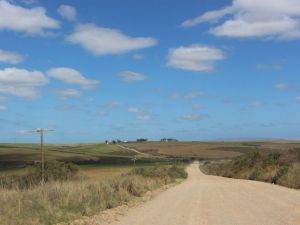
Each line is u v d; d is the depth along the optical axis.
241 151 178.12
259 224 15.99
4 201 17.62
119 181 31.22
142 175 51.75
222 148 191.25
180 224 16.55
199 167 138.50
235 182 48.62
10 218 15.55
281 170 44.53
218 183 47.16
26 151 127.25
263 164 59.41
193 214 19.48
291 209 20.05
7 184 29.39
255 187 36.88
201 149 191.50
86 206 20.02
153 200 27.56
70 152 152.00
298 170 39.59
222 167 92.69
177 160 158.88
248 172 65.31
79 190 23.05
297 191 30.86
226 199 26.48
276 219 17.06
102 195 23.89
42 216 16.75
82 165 111.94
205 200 26.23
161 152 187.38
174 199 27.80
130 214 20.03
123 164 119.94
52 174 37.53
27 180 34.69
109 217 18.80
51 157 121.31
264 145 190.00
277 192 30.17
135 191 30.44
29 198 19.02
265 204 22.61
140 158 157.38
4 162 97.88
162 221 17.45
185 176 73.56
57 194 21.20
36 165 38.69
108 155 162.88
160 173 56.09
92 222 17.19
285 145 180.50
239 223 16.39
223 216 18.53
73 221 17.12
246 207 21.62
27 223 15.37
